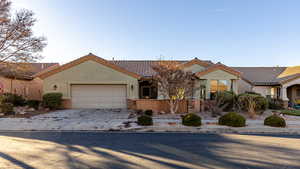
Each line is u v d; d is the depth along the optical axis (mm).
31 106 15375
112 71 16250
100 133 8000
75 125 9352
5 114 12383
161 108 14984
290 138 7207
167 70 12930
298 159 4965
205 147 5973
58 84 15914
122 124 9609
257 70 23781
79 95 16266
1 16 14656
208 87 15445
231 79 15758
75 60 15953
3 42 15062
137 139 6988
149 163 4605
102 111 14562
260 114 13109
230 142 6590
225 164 4586
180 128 8820
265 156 5172
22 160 4777
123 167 4355
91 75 16109
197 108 14508
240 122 9078
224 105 13055
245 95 13336
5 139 6898
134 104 15781
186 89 13328
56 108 15492
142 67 20750
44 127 8945
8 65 15703
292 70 21375
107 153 5340
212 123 9984
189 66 17438
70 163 4590
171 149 5750
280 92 18828
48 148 5789
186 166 4434
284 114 13602
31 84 21438
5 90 17609
